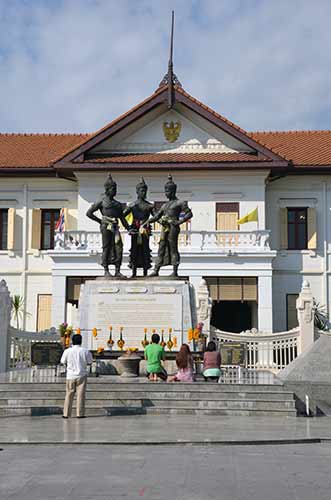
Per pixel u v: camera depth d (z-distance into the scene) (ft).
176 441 35.96
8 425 41.96
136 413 47.32
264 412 47.47
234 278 105.19
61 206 118.73
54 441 35.76
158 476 27.86
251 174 113.39
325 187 117.29
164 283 62.34
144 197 66.08
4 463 30.48
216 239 105.70
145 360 60.23
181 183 114.42
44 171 116.47
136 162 111.65
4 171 116.57
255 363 77.92
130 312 61.93
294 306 114.83
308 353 51.52
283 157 111.45
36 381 51.16
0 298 66.44
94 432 38.96
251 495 24.85
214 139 116.06
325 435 38.45
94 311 62.18
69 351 45.65
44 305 117.19
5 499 24.14
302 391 49.29
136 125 116.26
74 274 104.99
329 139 127.95
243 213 113.29
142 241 64.13
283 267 115.34
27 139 132.16
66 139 132.57
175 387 49.60
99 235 106.32
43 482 26.73
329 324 104.83
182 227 112.16
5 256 118.32
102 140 112.68
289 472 28.84
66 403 45.27
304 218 117.60
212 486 26.17
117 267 64.23
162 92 112.37
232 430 40.09
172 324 61.57
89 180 114.52
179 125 116.26
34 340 74.08
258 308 103.71
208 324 78.59
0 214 120.06
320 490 25.66
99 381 50.55
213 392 49.01
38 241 118.01
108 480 27.09
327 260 115.44
